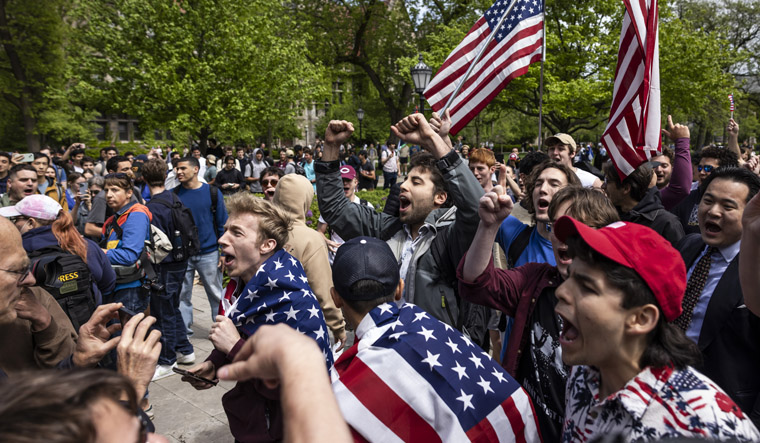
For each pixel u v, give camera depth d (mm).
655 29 3463
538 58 4188
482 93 4145
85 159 10438
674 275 1189
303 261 3199
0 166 6410
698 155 5457
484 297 2105
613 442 1189
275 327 743
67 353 2006
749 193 2193
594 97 18984
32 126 28078
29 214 2908
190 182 5039
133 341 1458
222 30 20812
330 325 3240
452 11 29078
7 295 1697
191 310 5258
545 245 2807
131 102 21078
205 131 23016
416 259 2682
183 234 4555
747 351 2080
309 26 30359
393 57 32219
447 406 1467
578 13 20141
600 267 1212
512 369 2059
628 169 3316
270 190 4918
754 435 1100
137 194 5699
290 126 36031
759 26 36031
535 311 2045
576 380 1430
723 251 2287
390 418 1438
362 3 30688
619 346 1221
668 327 1232
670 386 1173
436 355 1524
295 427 625
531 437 1611
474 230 2475
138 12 20875
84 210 6566
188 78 20719
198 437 3604
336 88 47344
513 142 58844
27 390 630
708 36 20391
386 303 1683
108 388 685
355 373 1497
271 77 22281
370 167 19516
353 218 3035
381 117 42406
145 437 760
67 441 592
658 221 3107
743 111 36375
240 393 2018
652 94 3447
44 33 26875
